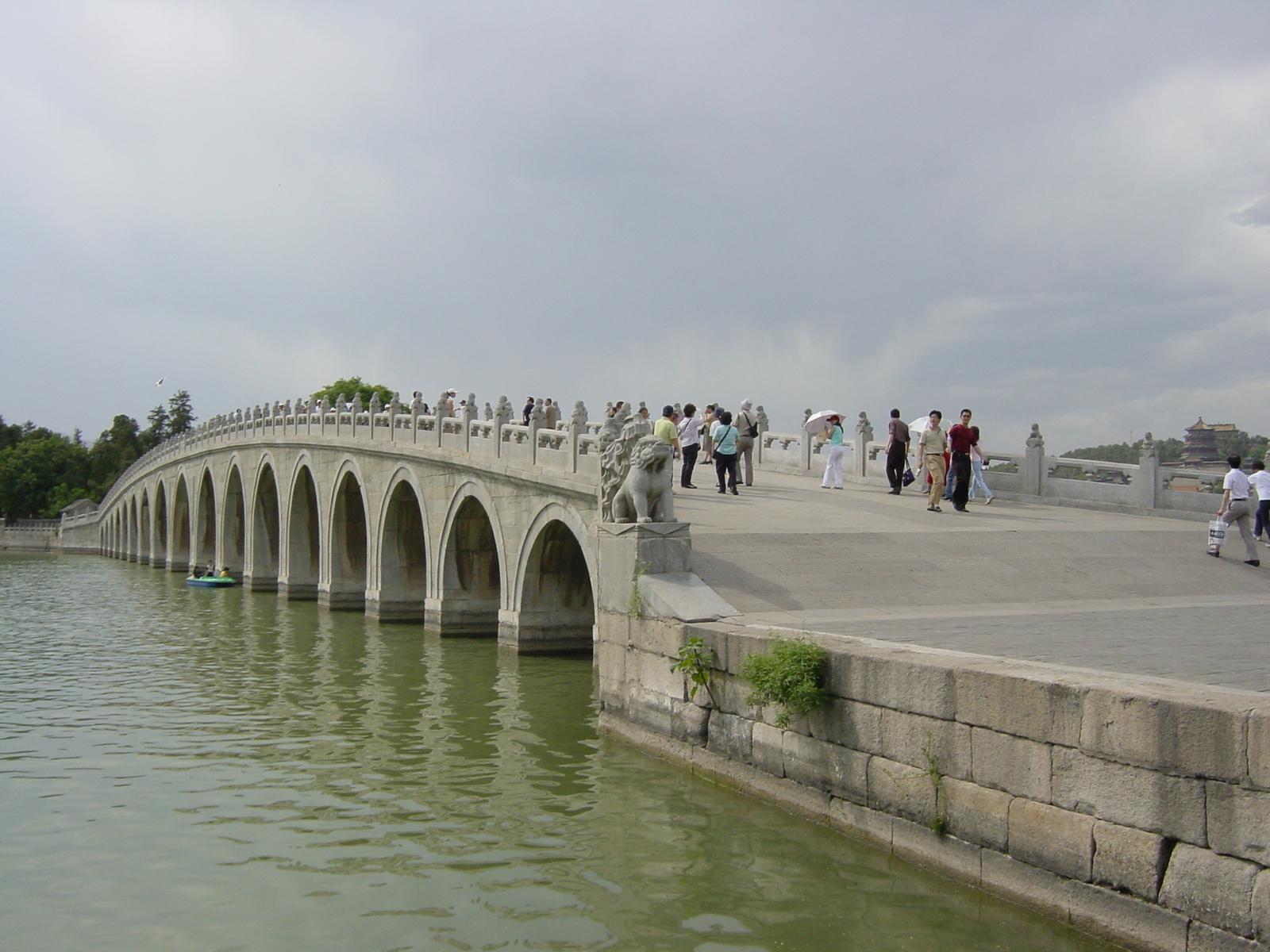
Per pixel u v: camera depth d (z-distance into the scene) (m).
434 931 9.30
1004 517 22.14
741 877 9.80
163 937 9.37
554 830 11.61
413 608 36.09
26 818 12.95
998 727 8.77
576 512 23.53
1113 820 7.77
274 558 50.97
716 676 12.84
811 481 30.53
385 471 35.72
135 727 18.31
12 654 27.77
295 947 9.08
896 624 12.77
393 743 16.75
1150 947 7.45
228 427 55.62
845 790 10.54
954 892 9.02
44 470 124.12
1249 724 6.87
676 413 34.34
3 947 9.20
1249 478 19.98
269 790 14.10
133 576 63.22
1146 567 17.38
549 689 21.61
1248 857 6.87
